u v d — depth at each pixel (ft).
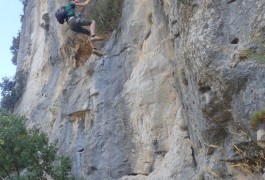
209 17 24.58
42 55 79.00
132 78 43.96
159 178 34.76
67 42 60.54
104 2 52.13
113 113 44.93
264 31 22.26
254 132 21.90
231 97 23.00
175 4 29.37
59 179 43.62
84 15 55.11
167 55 40.14
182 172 33.06
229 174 24.63
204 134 25.66
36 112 67.82
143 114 41.06
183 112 33.58
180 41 28.60
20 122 45.42
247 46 22.56
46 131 62.54
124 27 47.78
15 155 43.42
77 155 49.44
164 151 38.27
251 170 23.73
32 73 81.41
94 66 51.29
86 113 50.65
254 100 21.63
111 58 48.91
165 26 39.11
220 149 24.93
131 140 41.98
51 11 70.03
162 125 39.04
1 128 43.88
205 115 24.86
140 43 44.73
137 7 46.14
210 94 24.06
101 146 45.39
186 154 33.81
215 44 23.76
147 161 39.78
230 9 23.98
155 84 40.78
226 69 22.85
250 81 21.93
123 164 42.11
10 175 45.60
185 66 27.22
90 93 50.01
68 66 61.72
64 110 54.75
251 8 22.95
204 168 26.40
